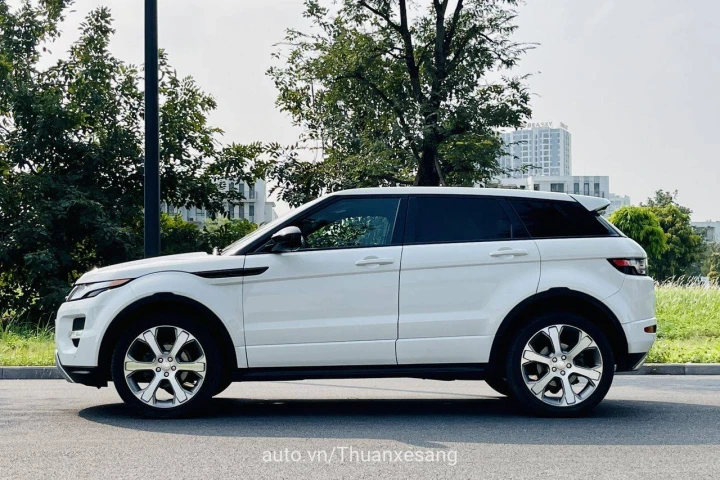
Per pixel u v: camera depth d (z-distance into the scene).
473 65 22.61
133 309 7.12
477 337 7.18
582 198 7.58
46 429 6.61
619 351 7.35
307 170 22.91
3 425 6.80
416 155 22.56
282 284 7.15
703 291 19.72
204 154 21.62
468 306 7.21
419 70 23.97
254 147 22.09
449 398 8.65
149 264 7.31
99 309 7.16
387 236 7.33
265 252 7.25
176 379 7.11
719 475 5.11
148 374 7.16
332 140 23.42
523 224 7.42
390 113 23.19
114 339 7.23
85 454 5.66
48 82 20.09
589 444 6.04
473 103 22.30
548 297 7.21
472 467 5.30
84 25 20.36
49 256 17.62
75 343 7.26
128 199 20.25
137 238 19.91
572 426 6.79
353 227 7.37
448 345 7.17
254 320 7.14
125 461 5.45
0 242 18.14
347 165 23.12
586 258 7.34
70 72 20.14
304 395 8.94
